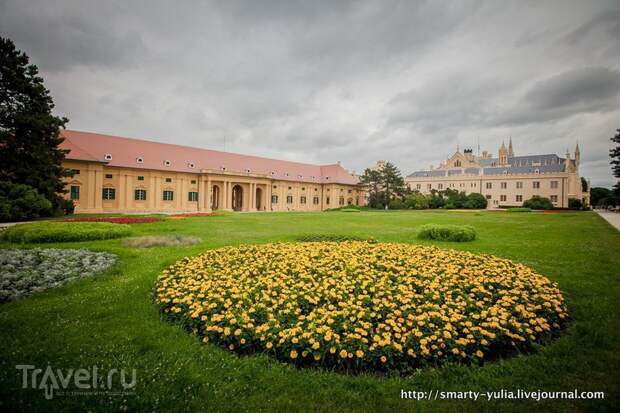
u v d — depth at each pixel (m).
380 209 65.75
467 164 88.44
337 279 6.33
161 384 3.51
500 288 6.29
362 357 4.01
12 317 5.14
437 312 4.82
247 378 3.69
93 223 15.22
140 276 7.86
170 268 7.89
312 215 37.25
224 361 4.01
